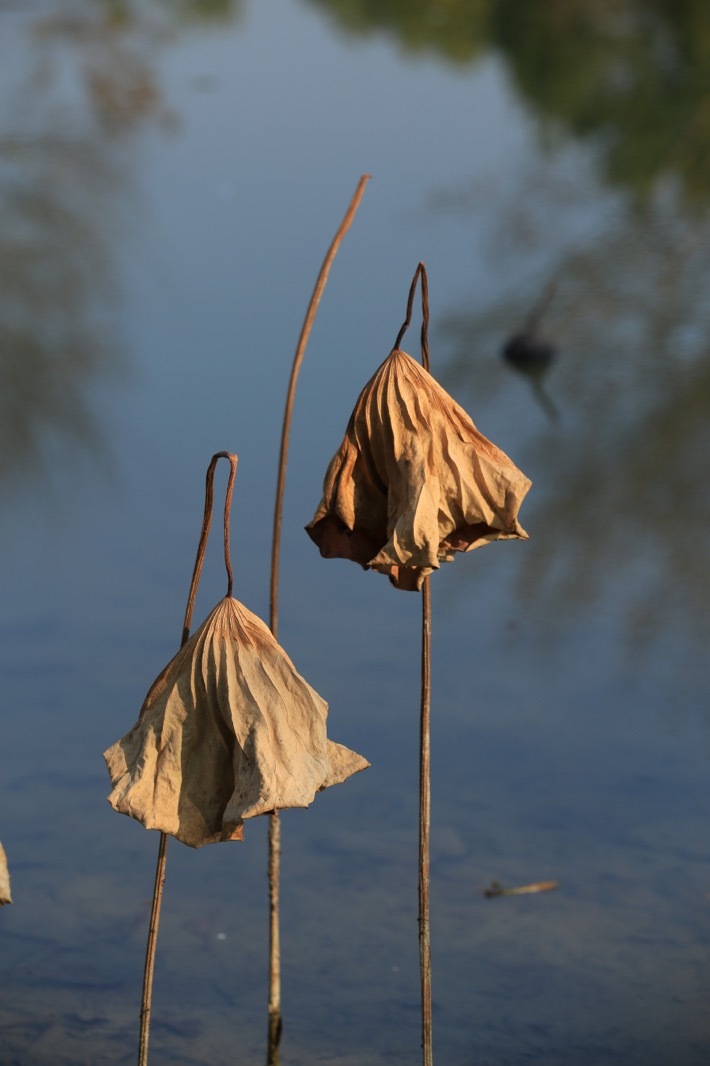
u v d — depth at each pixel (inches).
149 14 1029.8
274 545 138.3
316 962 174.2
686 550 306.0
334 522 122.3
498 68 956.0
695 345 421.4
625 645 268.7
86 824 207.8
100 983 168.6
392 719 241.0
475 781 221.1
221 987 168.4
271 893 139.6
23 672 256.5
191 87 898.1
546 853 199.5
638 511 335.0
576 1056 152.5
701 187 564.1
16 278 472.7
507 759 227.9
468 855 200.1
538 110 783.1
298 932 181.0
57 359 422.9
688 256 467.5
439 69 968.9
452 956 175.2
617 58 836.6
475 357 437.7
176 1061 151.2
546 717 242.2
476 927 181.8
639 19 914.7
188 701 110.3
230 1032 158.2
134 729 112.9
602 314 448.1
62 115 672.4
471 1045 155.3
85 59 850.8
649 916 183.6
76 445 367.6
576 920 182.9
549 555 313.4
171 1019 160.7
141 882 193.5
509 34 1051.9
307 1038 157.1
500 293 470.0
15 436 366.6
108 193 568.4
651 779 220.5
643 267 469.4
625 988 166.6
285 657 110.0
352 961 174.2
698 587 288.0
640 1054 151.9
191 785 111.7
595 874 194.1
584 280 462.6
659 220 502.9
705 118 674.2
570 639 273.1
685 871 194.2
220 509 335.0
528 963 173.2
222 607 111.2
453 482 117.3
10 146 597.9
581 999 164.7
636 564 307.4
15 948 175.9
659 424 376.8
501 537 119.8
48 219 527.8
